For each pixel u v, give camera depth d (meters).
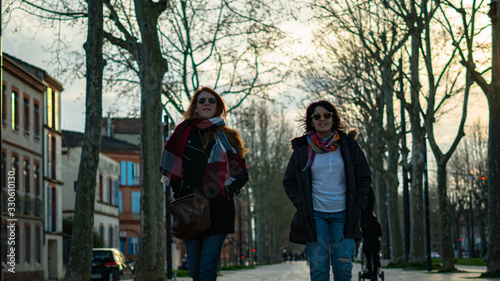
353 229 7.47
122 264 40.72
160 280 24.34
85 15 25.31
